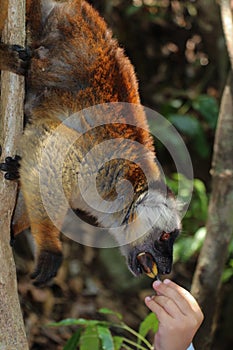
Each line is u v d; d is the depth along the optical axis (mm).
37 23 6469
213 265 7945
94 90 6410
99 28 6574
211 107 11484
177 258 9789
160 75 13055
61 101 6387
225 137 7895
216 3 11141
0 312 5645
